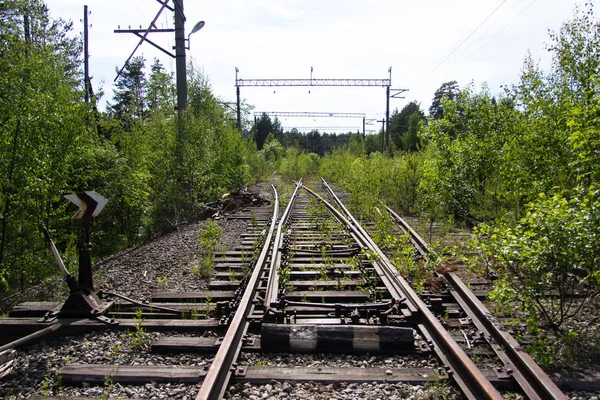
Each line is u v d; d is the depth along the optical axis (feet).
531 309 14.82
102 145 43.37
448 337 13.33
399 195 50.21
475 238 18.47
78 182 38.45
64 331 15.56
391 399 10.91
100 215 41.47
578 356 13.21
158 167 51.62
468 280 20.63
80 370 12.34
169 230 46.50
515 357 12.59
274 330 14.05
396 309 16.19
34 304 17.99
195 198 51.70
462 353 12.21
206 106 72.13
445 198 37.52
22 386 12.06
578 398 10.93
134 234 46.98
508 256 15.99
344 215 42.70
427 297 17.83
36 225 29.81
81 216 16.78
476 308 16.38
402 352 13.66
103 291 18.61
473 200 36.32
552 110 24.52
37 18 35.06
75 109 31.71
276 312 15.65
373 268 22.44
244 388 11.55
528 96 27.35
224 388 11.20
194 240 33.27
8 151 26.35
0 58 27.30
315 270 23.11
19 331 15.81
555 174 23.32
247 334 14.89
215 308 17.28
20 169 26.86
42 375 12.52
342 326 14.28
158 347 13.92
